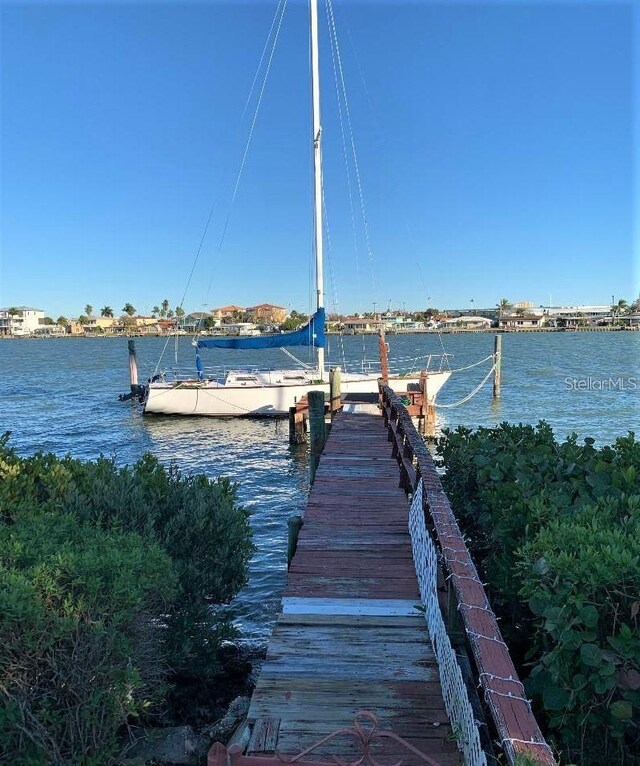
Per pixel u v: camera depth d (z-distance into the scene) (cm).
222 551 490
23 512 424
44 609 277
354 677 355
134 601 299
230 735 405
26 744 282
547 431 592
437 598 362
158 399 2395
